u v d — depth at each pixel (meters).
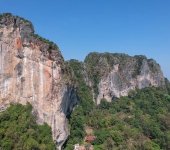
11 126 45.88
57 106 54.09
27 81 52.09
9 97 51.44
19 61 51.97
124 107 111.38
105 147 62.62
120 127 78.50
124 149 60.38
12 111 49.25
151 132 76.31
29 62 52.22
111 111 106.38
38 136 47.44
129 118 92.06
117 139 67.44
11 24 51.03
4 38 50.50
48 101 52.94
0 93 50.56
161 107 110.06
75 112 79.25
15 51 51.75
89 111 98.06
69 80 60.50
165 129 80.56
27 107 50.75
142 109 109.62
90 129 83.56
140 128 80.38
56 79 54.41
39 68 52.34
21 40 52.00
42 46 52.38
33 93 52.06
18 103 51.47
